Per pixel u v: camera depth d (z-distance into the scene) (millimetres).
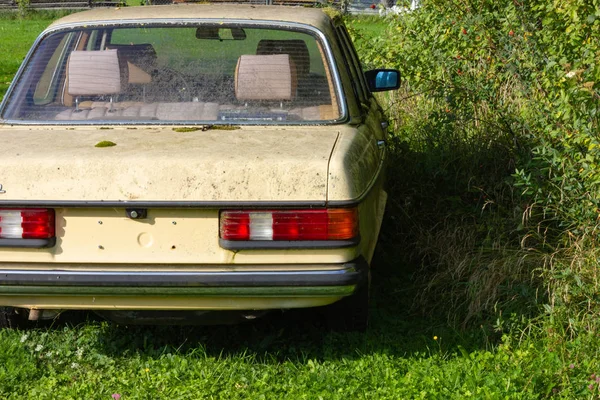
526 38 5301
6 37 23781
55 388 3998
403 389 3852
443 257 5242
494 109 5984
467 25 5980
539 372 3959
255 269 3629
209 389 3947
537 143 5422
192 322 3980
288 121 4316
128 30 4590
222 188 3578
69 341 4449
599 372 3953
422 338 4477
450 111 6328
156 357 4328
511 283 4734
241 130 4180
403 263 5598
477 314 4605
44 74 4500
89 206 3588
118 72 4473
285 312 4809
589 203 4484
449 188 5934
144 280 3609
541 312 4484
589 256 4516
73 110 4391
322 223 3596
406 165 6297
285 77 4395
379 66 7645
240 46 4531
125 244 3650
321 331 4621
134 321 3975
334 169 3615
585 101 4363
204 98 4398
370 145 4301
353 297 4320
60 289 3643
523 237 5035
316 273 3613
